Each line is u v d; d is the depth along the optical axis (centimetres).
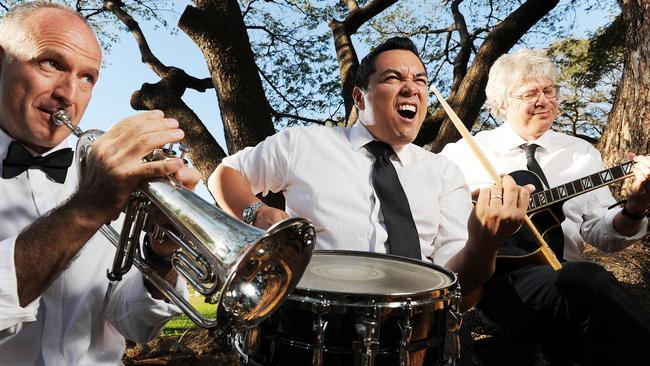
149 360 286
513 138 283
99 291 150
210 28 559
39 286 111
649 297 317
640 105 411
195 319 114
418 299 134
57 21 133
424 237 224
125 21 718
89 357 150
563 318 227
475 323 307
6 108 136
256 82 586
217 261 95
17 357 136
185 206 102
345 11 923
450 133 596
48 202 145
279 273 103
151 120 102
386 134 222
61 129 138
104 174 101
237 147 580
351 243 216
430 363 142
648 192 239
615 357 204
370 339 129
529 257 240
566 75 859
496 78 289
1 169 143
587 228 276
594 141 758
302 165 228
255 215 212
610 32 780
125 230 117
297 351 136
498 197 176
